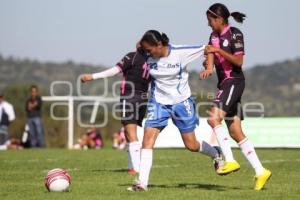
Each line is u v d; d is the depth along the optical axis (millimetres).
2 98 78688
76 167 44219
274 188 30047
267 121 72000
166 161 49656
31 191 29000
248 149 29281
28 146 78875
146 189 28844
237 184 32531
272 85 184000
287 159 52750
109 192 28438
